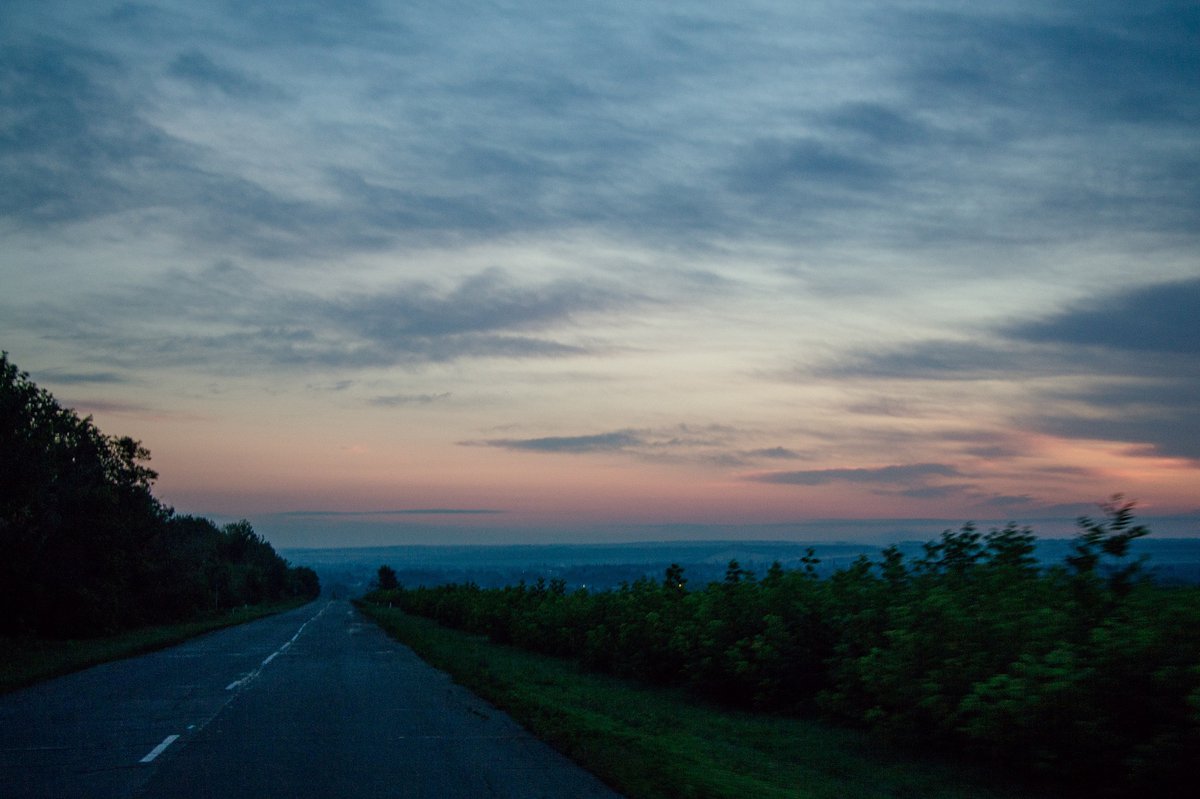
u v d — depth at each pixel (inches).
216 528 4335.6
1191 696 249.8
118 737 421.7
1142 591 308.0
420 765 352.8
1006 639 336.5
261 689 634.8
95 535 1485.0
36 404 1218.6
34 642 1268.5
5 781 321.4
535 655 1071.0
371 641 1286.9
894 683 386.0
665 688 676.1
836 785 324.2
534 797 297.9
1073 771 289.9
